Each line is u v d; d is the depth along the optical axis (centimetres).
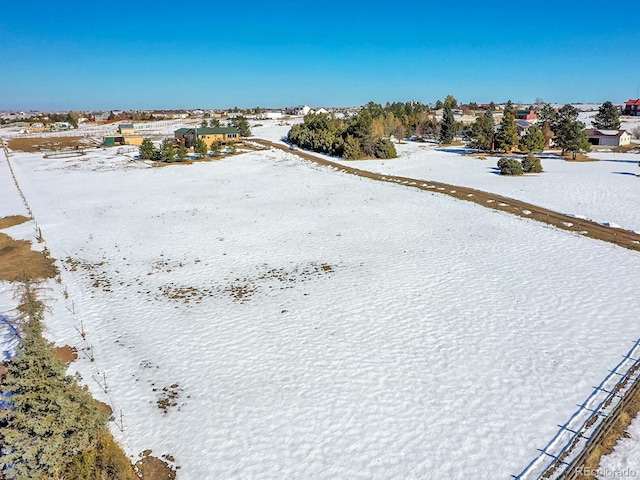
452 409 1513
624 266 2592
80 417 1262
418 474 1264
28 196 5225
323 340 1973
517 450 1324
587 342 1853
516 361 1753
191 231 3619
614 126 9831
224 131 9062
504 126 7375
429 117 12750
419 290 2405
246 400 1612
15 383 1182
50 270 2906
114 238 3516
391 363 1784
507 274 2555
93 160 7806
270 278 2662
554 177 5203
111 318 2253
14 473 1172
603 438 1339
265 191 5075
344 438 1412
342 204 4312
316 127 8994
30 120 19550
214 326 2138
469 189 4622
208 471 1312
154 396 1658
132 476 1279
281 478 1276
